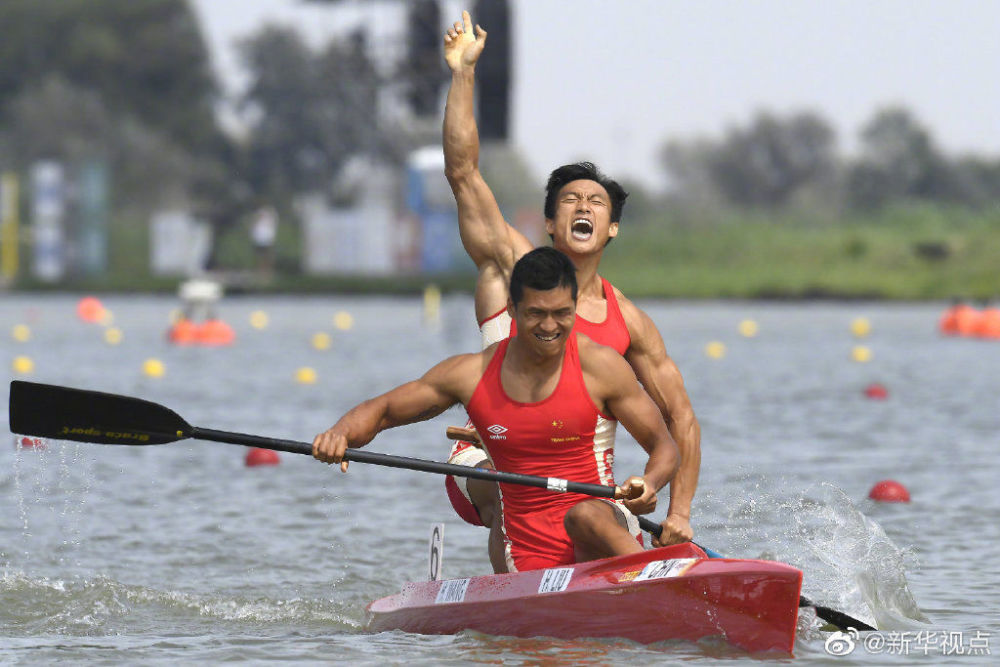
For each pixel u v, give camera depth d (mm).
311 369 78500
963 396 64438
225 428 51750
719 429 52062
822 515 34156
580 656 21766
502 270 26953
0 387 66312
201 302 113500
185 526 35281
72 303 179625
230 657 22328
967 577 28750
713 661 21438
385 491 40281
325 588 29031
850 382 71500
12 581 28875
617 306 25297
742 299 197625
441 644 23047
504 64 154250
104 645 23500
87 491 39906
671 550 23219
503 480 23500
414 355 89938
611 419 24062
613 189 25641
